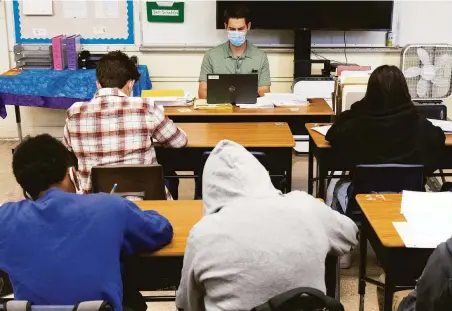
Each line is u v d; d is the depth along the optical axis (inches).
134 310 76.0
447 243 53.8
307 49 199.9
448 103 210.7
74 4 203.5
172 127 114.7
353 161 112.3
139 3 203.3
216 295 58.2
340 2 195.9
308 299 53.6
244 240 57.1
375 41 206.8
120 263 69.6
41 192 65.8
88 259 62.2
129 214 66.7
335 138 113.0
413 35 205.8
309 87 185.3
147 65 209.5
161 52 208.1
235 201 59.6
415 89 181.8
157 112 112.3
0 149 208.1
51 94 186.7
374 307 108.1
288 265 56.7
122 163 109.4
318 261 57.8
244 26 179.6
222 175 61.6
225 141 65.4
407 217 81.0
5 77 186.5
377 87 107.9
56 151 66.3
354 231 63.4
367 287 114.7
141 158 110.7
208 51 188.2
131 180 100.3
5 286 69.9
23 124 215.8
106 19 204.7
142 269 77.2
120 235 65.1
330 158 124.0
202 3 203.3
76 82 186.2
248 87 151.7
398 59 207.9
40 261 61.7
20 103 190.1
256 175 61.4
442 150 117.8
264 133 133.2
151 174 100.0
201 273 58.4
